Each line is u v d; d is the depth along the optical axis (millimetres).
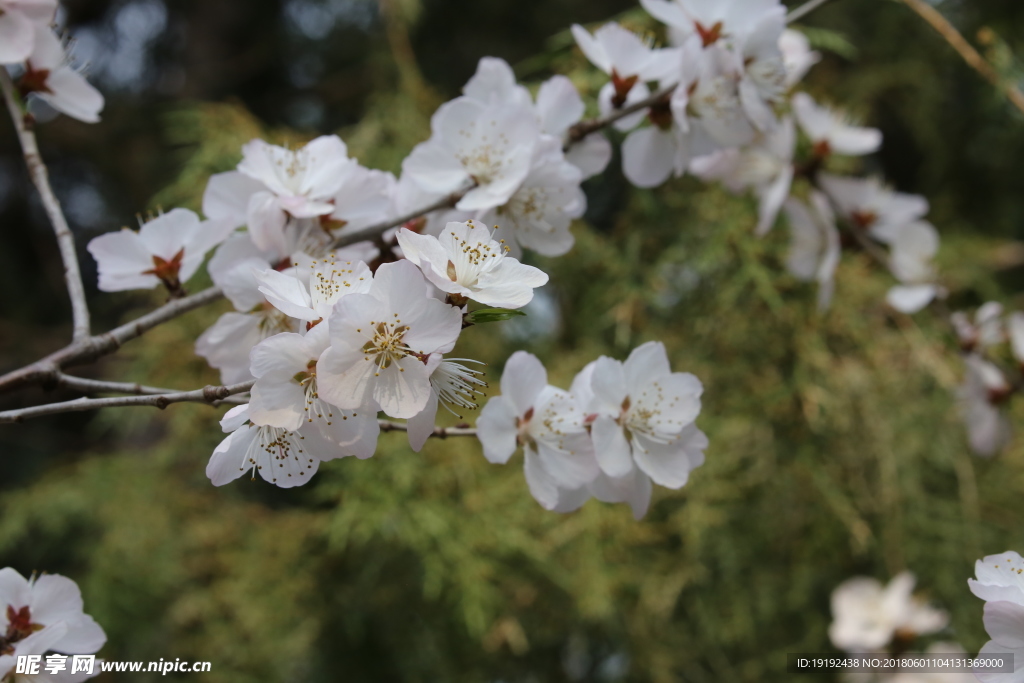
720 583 645
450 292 331
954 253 735
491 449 366
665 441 375
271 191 392
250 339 388
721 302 610
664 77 423
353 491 550
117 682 652
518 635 561
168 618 670
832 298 622
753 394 610
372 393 331
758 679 656
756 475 619
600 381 371
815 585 712
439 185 399
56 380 360
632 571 583
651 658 613
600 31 419
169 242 396
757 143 499
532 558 568
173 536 688
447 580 582
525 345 662
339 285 342
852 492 617
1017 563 349
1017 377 516
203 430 650
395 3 720
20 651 350
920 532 630
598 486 376
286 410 334
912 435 626
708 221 628
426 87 735
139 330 378
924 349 594
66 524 723
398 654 636
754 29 419
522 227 403
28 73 412
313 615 625
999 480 645
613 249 625
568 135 417
